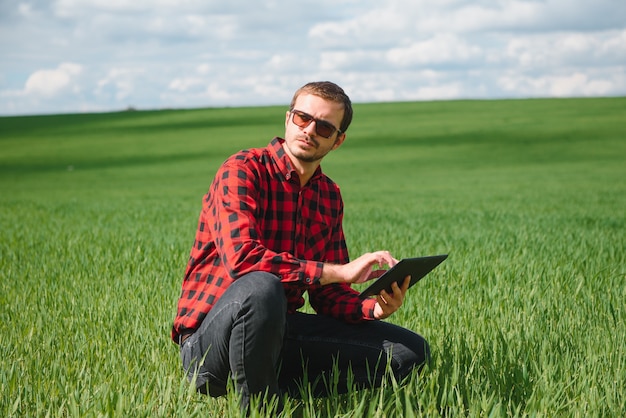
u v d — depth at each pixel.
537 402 3.26
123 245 9.89
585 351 4.13
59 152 58.84
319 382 3.61
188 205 22.72
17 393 3.49
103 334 4.66
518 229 12.35
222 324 3.13
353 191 31.69
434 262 3.38
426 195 28.39
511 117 72.62
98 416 2.98
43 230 12.98
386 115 78.88
